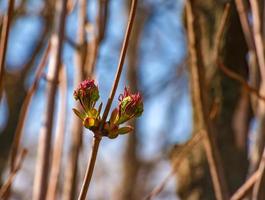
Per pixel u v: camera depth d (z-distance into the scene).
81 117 0.34
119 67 0.34
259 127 0.51
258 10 0.48
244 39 0.60
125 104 0.34
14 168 0.49
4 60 0.44
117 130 0.33
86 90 0.34
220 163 0.46
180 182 0.61
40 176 0.47
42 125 0.48
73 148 0.49
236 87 0.61
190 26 0.46
